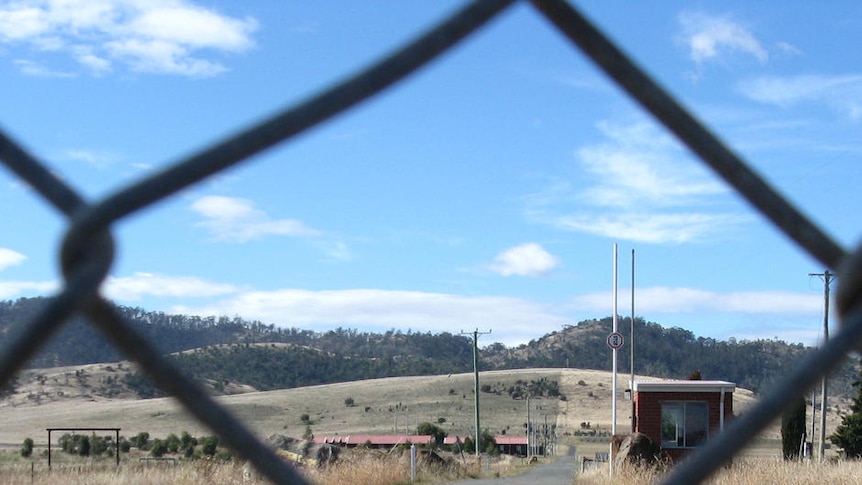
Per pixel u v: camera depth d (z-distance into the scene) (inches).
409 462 1299.2
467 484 1249.4
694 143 73.6
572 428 3880.4
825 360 66.2
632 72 72.5
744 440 66.2
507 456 2839.6
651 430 1111.6
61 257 63.3
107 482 888.3
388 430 3572.8
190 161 65.9
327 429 3481.8
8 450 2177.7
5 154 68.1
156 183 64.9
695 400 1110.4
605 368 5959.6
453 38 70.0
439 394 4525.1
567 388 4803.2
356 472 1123.3
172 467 949.2
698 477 66.4
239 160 67.3
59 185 68.1
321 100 68.2
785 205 74.2
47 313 60.8
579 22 71.3
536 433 3132.4
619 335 1299.2
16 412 3034.0
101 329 68.4
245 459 74.4
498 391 4672.7
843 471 802.2
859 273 66.7
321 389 4404.5
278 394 4119.1
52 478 930.1
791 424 1168.8
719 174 73.8
